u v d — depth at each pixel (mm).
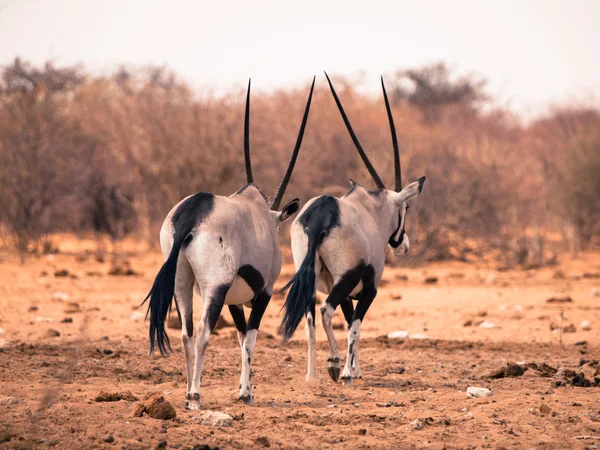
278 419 20609
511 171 82750
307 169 76625
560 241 91125
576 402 23188
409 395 24547
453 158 83812
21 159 75625
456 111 153750
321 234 25219
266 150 76375
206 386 25375
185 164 75312
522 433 19859
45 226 84125
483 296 53656
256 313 22922
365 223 26812
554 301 50688
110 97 91750
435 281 61625
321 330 40031
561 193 84750
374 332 39875
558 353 33781
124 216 91812
